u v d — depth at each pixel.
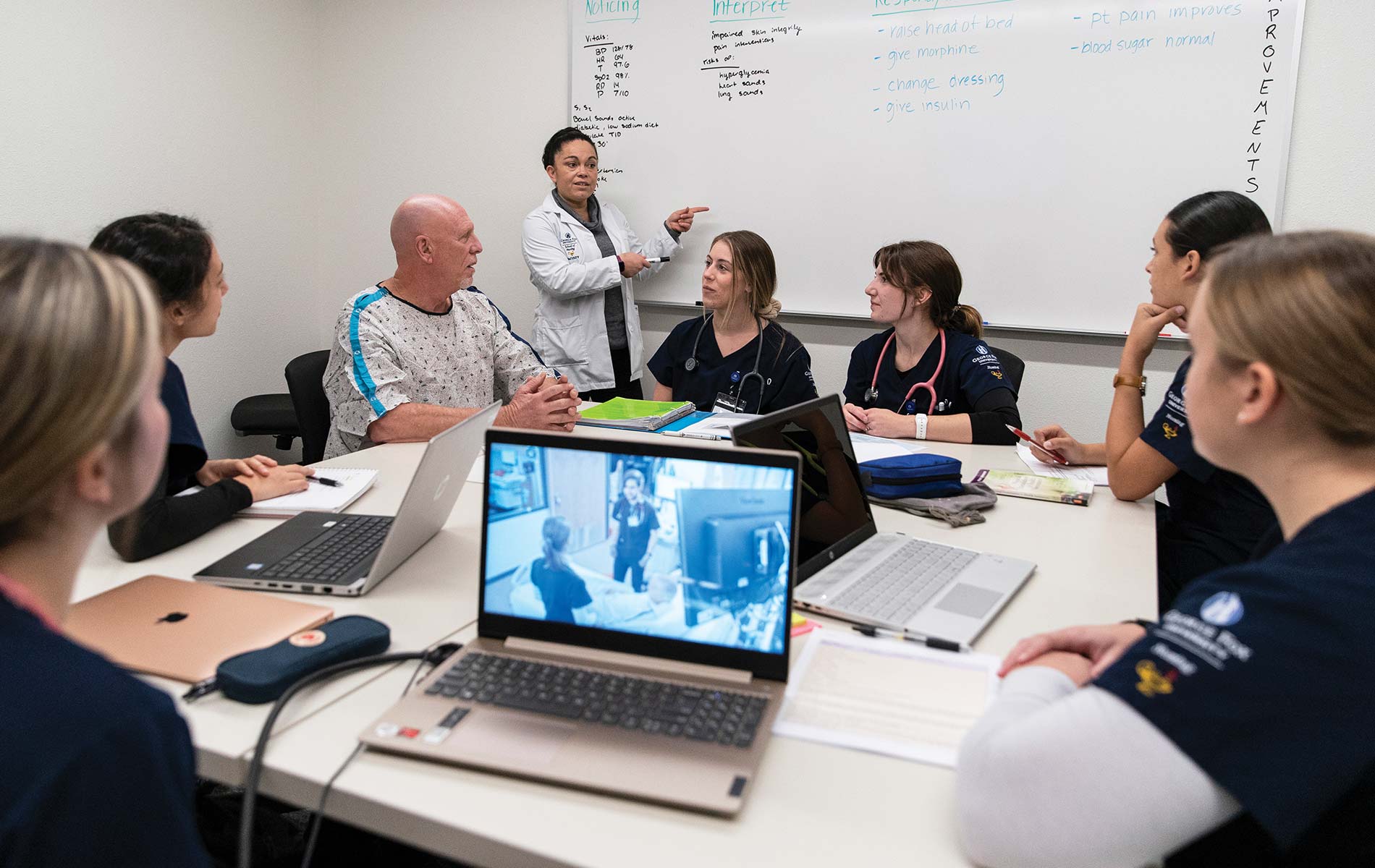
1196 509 1.59
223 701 0.88
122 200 3.05
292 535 1.32
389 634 1.00
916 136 2.98
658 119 3.31
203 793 1.19
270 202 3.67
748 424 1.19
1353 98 2.53
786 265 3.23
